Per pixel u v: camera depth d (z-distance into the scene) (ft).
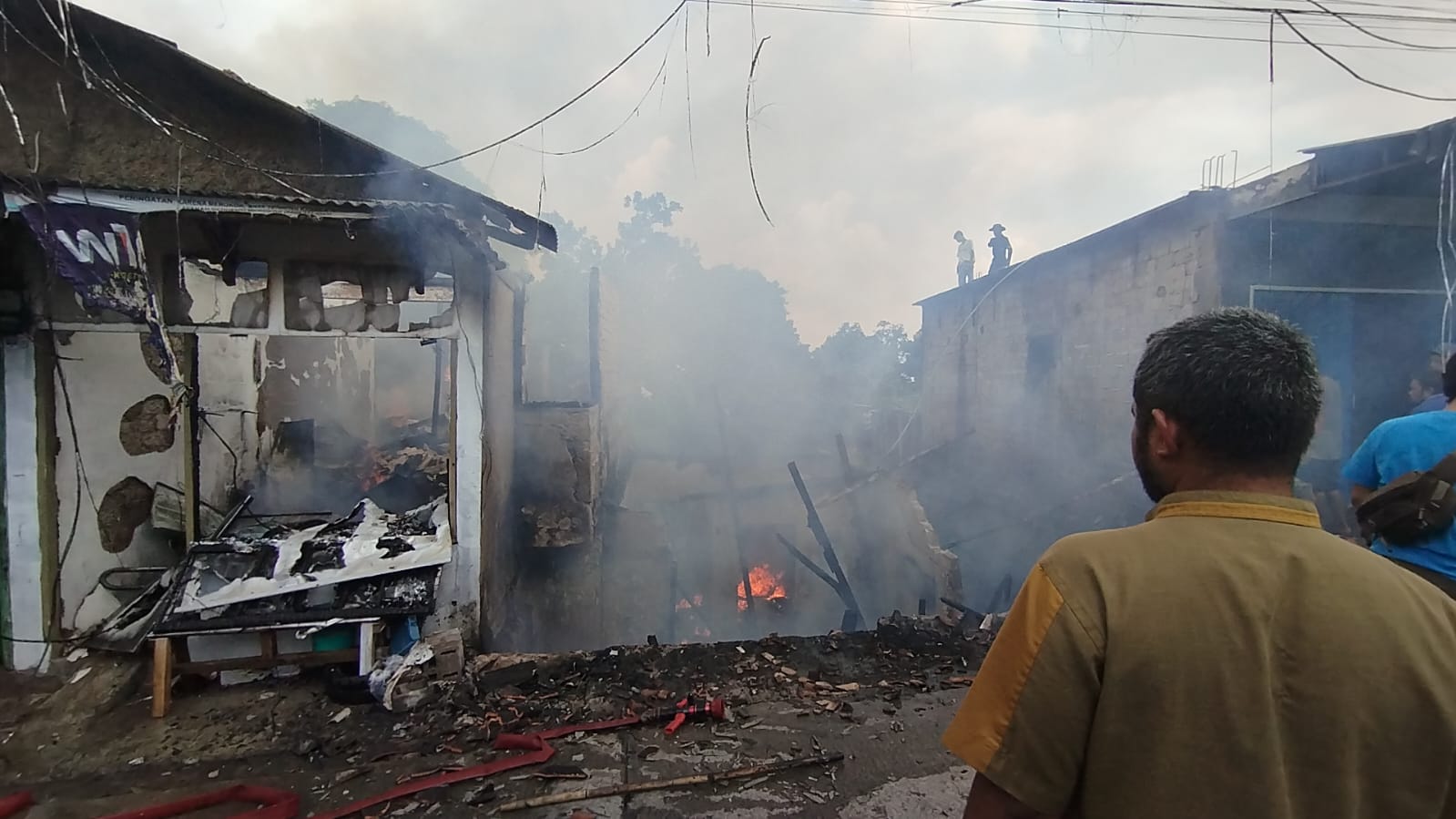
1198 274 22.67
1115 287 27.84
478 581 16.46
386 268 16.16
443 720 12.30
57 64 16.21
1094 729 3.20
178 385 16.16
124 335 15.96
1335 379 22.11
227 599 13.29
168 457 16.90
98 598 15.34
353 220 14.11
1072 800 3.41
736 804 9.76
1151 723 3.04
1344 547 3.29
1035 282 34.83
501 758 10.98
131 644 14.25
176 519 16.93
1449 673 2.95
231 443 20.79
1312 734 2.93
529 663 14.39
